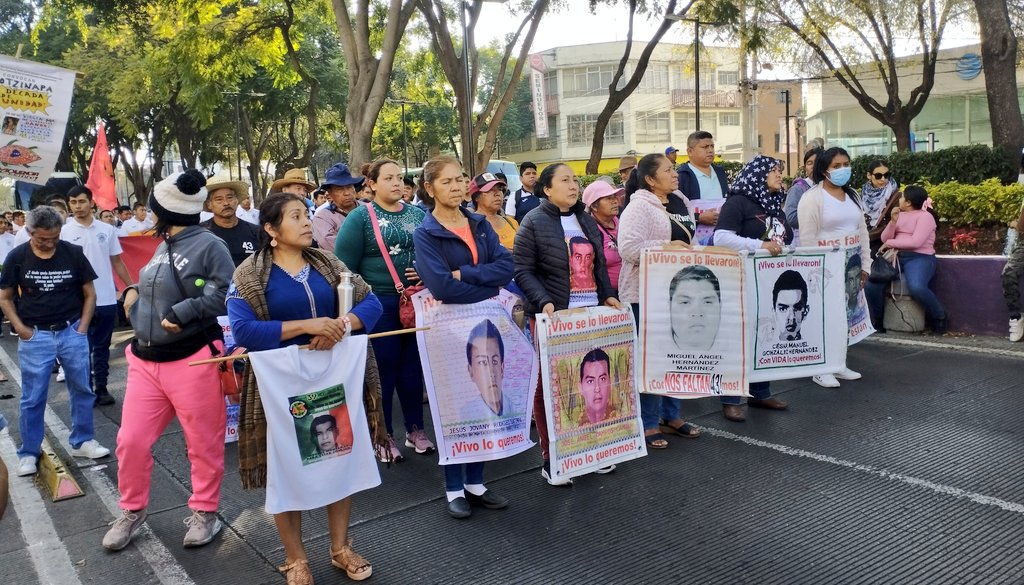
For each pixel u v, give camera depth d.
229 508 4.68
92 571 3.93
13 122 6.69
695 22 22.09
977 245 9.84
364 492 4.80
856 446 5.07
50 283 5.47
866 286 8.39
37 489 5.15
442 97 42.56
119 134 36.38
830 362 6.08
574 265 4.85
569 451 4.52
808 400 6.16
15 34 32.31
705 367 5.23
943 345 7.55
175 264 4.07
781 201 6.08
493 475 5.01
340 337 3.51
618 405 4.76
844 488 4.41
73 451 5.87
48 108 6.82
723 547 3.81
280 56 24.16
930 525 3.90
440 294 4.16
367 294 3.78
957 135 30.42
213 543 4.20
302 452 3.44
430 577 3.68
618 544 3.91
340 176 6.35
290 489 3.41
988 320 7.80
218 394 4.16
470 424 4.26
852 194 6.61
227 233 5.99
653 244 5.21
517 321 4.50
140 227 12.38
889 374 6.72
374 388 3.73
